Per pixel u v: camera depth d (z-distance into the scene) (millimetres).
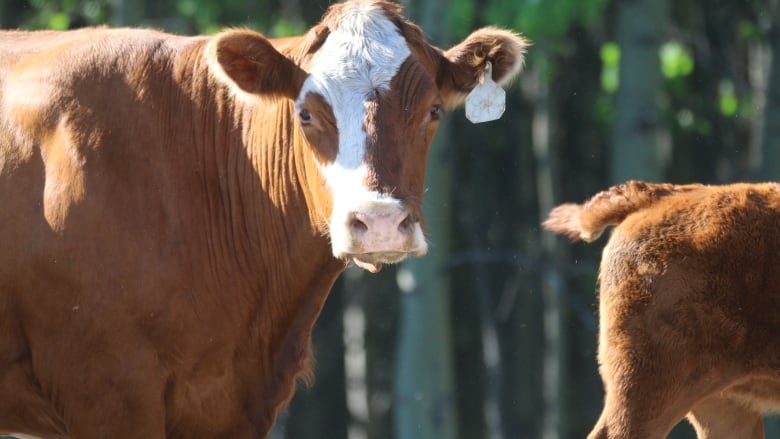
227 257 10758
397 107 9781
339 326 36750
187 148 10703
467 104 10688
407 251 9461
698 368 11469
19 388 10500
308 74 10016
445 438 22297
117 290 10117
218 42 10078
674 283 11453
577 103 35031
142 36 10992
